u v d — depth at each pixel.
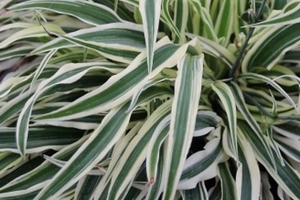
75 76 0.61
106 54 0.63
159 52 0.62
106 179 0.61
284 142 0.66
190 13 0.71
